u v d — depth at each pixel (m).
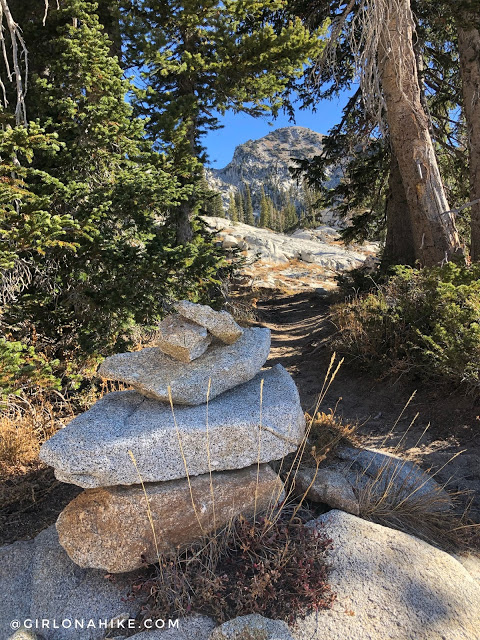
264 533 3.03
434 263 7.99
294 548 2.92
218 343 3.78
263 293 18.61
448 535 3.54
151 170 6.33
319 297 16.39
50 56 6.11
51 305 6.15
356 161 12.23
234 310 12.02
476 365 5.06
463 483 4.25
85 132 5.68
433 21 9.16
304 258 26.16
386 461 4.29
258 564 2.82
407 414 5.60
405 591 2.73
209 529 3.11
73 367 5.63
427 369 5.89
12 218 4.40
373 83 7.44
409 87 7.88
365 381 6.65
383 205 14.38
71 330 6.07
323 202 13.91
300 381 7.27
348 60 11.03
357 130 10.88
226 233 26.55
